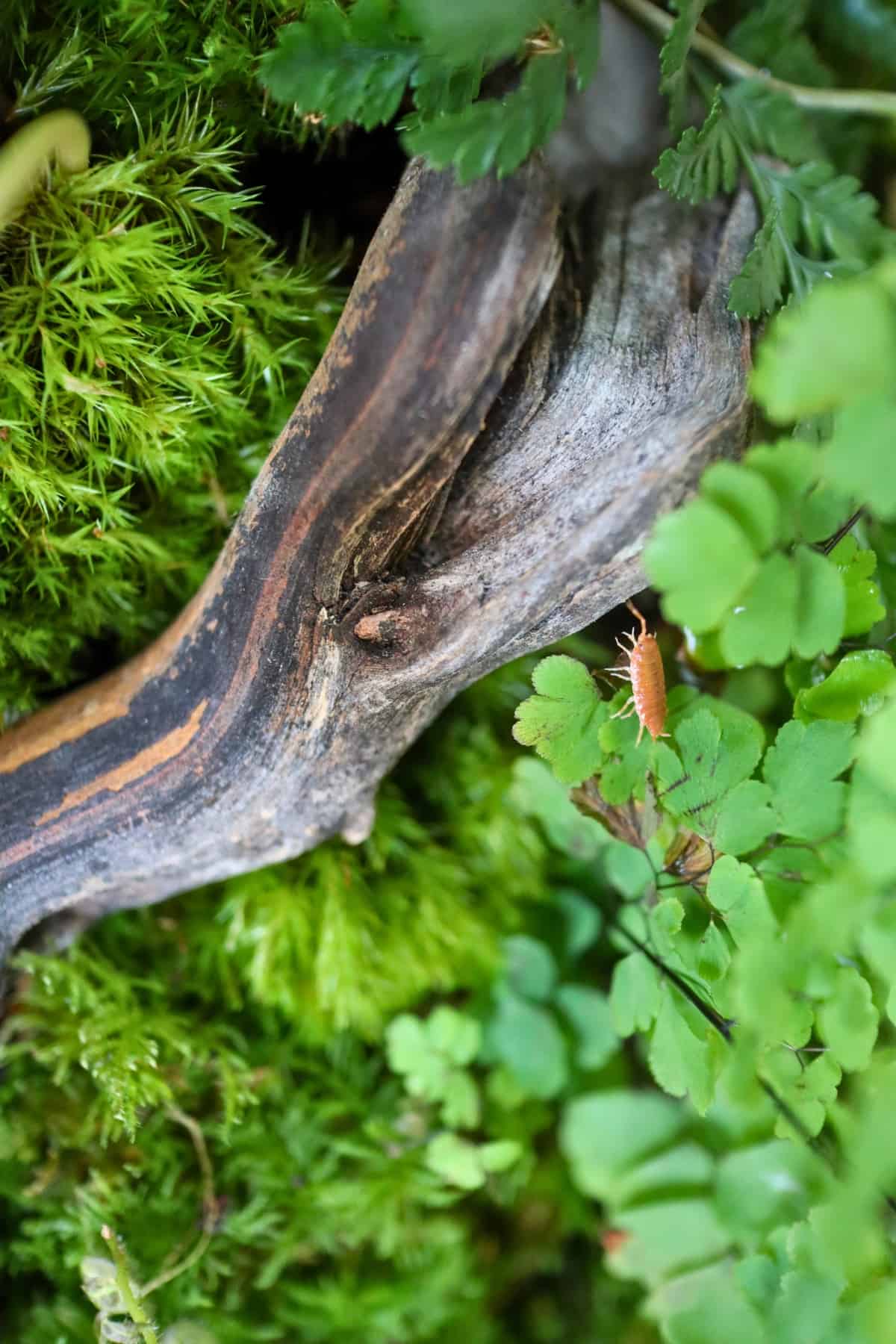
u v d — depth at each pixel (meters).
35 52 0.20
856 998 0.19
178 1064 0.26
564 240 0.20
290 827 0.23
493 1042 0.28
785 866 0.20
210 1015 0.26
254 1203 0.26
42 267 0.21
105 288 0.21
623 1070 0.29
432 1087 0.27
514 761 0.26
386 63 0.18
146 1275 0.25
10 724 0.23
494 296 0.18
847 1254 0.18
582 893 0.28
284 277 0.22
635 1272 0.26
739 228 0.21
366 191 0.23
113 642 0.25
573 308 0.20
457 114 0.18
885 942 0.18
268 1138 0.26
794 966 0.19
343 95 0.18
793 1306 0.20
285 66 0.18
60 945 0.24
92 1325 0.25
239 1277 0.26
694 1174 0.27
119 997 0.25
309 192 0.23
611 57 0.21
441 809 0.27
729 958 0.20
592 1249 0.30
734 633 0.18
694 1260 0.26
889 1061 0.20
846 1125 0.20
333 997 0.26
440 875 0.27
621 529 0.20
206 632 0.21
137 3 0.20
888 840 0.18
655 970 0.22
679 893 0.22
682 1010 0.21
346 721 0.21
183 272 0.21
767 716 0.24
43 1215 0.25
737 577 0.17
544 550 0.20
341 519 0.20
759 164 0.22
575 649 0.24
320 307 0.23
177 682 0.22
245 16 0.20
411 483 0.20
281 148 0.22
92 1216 0.25
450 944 0.27
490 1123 0.28
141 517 0.23
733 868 0.20
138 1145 0.25
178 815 0.22
